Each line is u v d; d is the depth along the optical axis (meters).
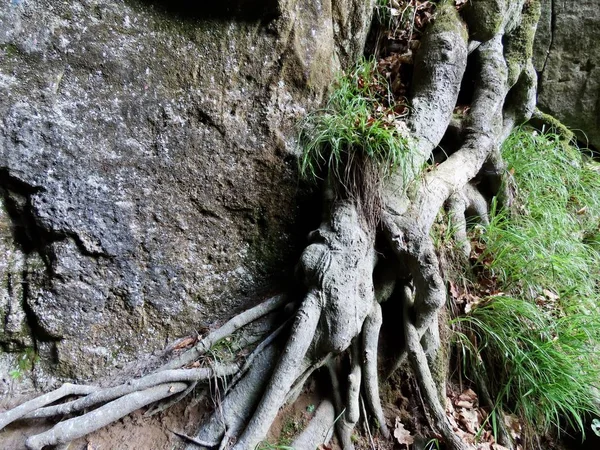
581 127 5.54
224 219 2.32
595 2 5.09
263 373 2.02
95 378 2.03
